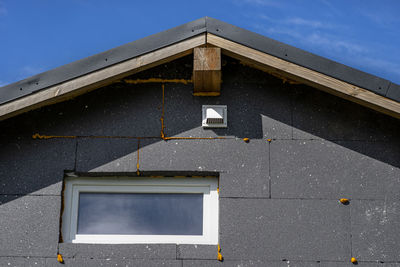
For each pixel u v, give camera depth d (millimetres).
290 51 4699
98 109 4906
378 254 4527
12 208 4602
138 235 4711
